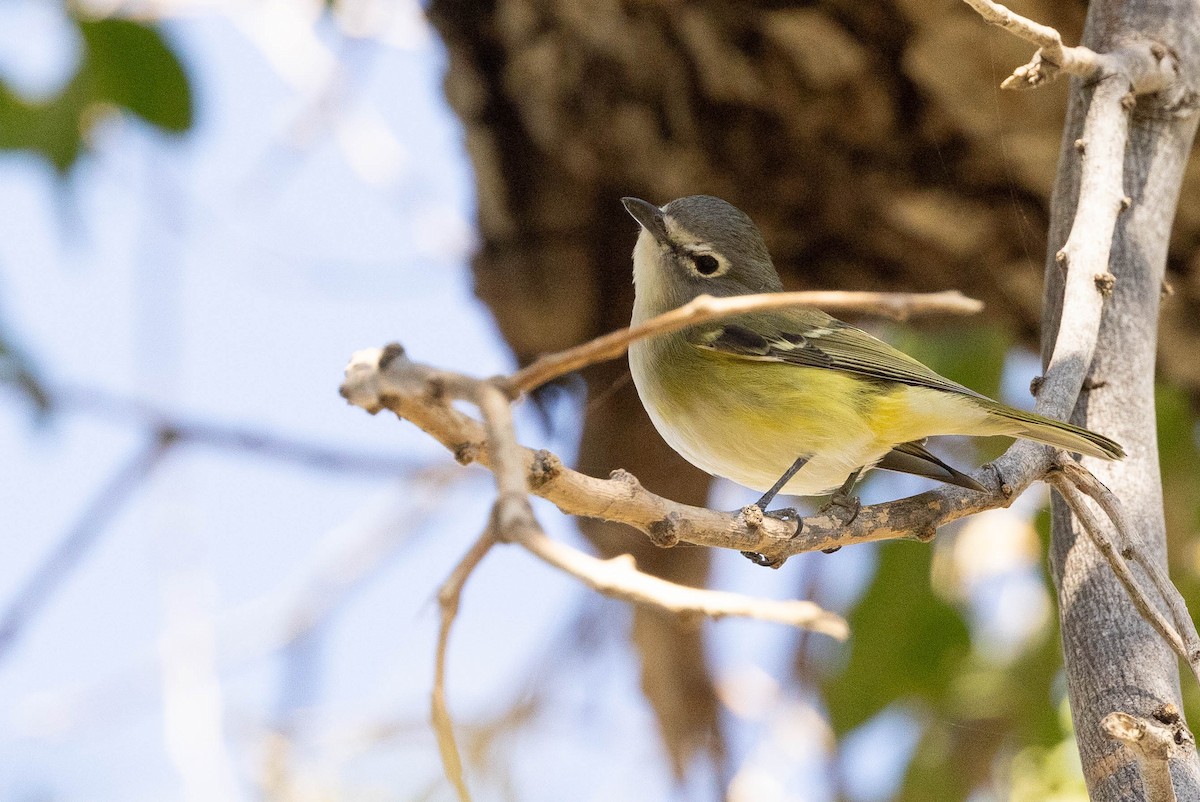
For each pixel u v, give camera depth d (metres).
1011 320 11.64
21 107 10.12
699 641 12.47
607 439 12.56
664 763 12.52
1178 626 5.55
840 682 11.59
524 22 10.57
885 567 11.53
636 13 10.23
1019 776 11.20
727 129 10.65
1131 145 7.68
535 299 11.81
